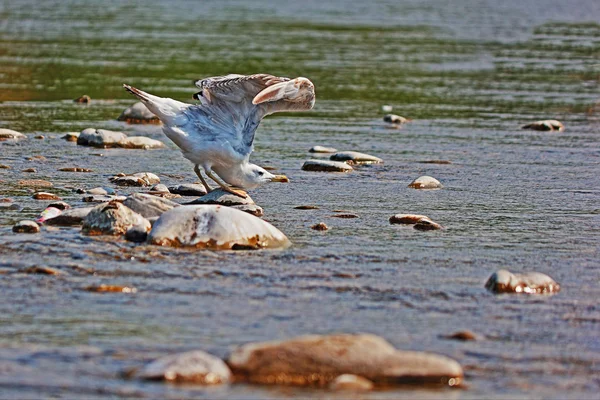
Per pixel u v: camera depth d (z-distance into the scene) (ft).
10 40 285.84
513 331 84.23
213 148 121.19
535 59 285.23
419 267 101.35
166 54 268.21
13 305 86.17
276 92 116.06
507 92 236.02
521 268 102.37
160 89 221.46
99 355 76.38
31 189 131.85
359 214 124.57
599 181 150.20
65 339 79.20
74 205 123.34
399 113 208.64
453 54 288.92
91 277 94.07
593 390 73.41
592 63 281.33
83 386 71.15
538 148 176.76
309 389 71.56
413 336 82.23
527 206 132.05
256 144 174.91
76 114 196.54
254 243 105.60
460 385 73.31
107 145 167.43
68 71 241.14
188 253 102.17
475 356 78.69
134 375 72.79
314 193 136.77
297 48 287.28
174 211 107.14
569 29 351.87
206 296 90.07
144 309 86.28
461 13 391.86
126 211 110.52
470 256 106.11
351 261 102.53
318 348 74.08
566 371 76.59
